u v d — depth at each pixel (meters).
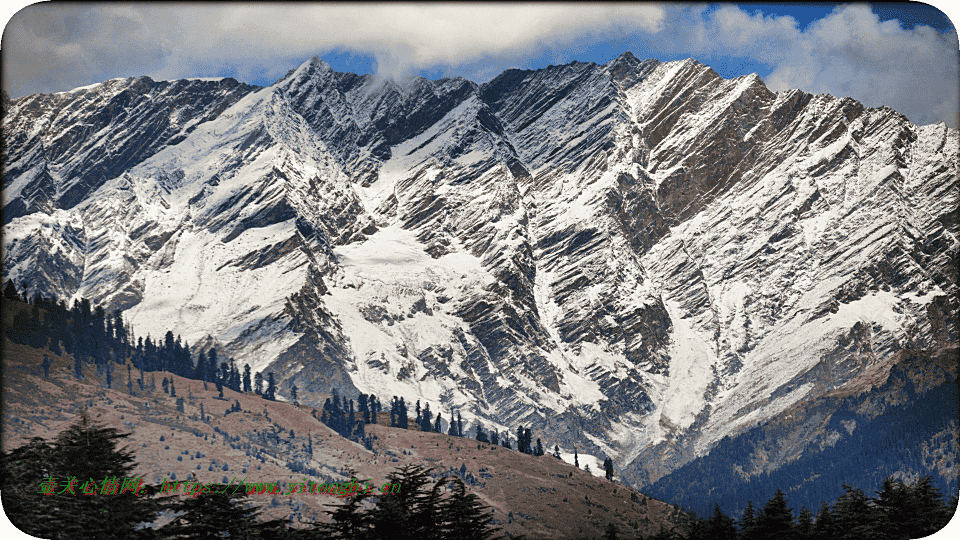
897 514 167.50
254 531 116.06
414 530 122.44
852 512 170.00
